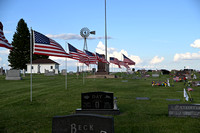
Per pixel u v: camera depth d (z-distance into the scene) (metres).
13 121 10.84
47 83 32.53
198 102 16.02
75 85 29.12
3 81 35.84
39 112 12.88
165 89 25.17
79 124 6.68
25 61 76.31
